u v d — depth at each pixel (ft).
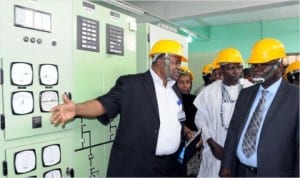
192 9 13.87
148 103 5.53
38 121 4.71
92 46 5.83
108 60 6.27
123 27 6.70
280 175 4.53
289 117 4.52
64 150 5.28
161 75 5.82
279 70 4.84
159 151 5.57
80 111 4.90
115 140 5.69
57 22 5.04
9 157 4.34
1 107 4.19
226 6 13.24
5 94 4.23
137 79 5.71
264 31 21.50
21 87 4.44
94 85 5.91
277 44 4.89
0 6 4.13
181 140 6.23
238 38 22.31
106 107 5.28
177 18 14.32
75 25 5.42
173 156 5.97
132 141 5.44
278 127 4.57
